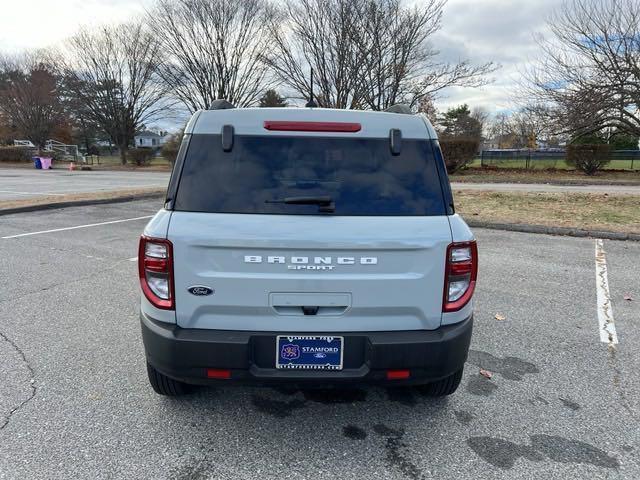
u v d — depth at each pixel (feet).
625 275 19.51
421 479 7.42
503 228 30.81
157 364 7.89
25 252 22.44
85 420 8.82
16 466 7.49
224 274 7.50
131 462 7.68
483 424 8.96
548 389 10.31
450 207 8.04
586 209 37.06
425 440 8.44
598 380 10.73
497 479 7.43
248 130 7.97
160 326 7.77
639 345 12.70
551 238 27.76
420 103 81.20
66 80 135.03
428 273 7.72
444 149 76.69
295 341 7.71
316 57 73.77
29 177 80.53
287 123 7.95
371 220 7.63
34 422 8.71
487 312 15.10
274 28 80.48
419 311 7.84
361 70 73.20
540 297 16.65
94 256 21.72
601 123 72.33
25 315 14.24
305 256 7.48
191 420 8.93
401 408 9.50
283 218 7.54
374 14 69.26
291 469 7.61
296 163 7.86
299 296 7.58
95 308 14.90
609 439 8.51
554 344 12.70
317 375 7.71
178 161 7.92
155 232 7.57
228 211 7.59
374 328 7.84
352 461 7.83
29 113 139.44
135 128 143.84
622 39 66.69
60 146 152.35
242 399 9.73
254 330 7.73
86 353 11.69
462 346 8.00
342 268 7.54
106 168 116.26
